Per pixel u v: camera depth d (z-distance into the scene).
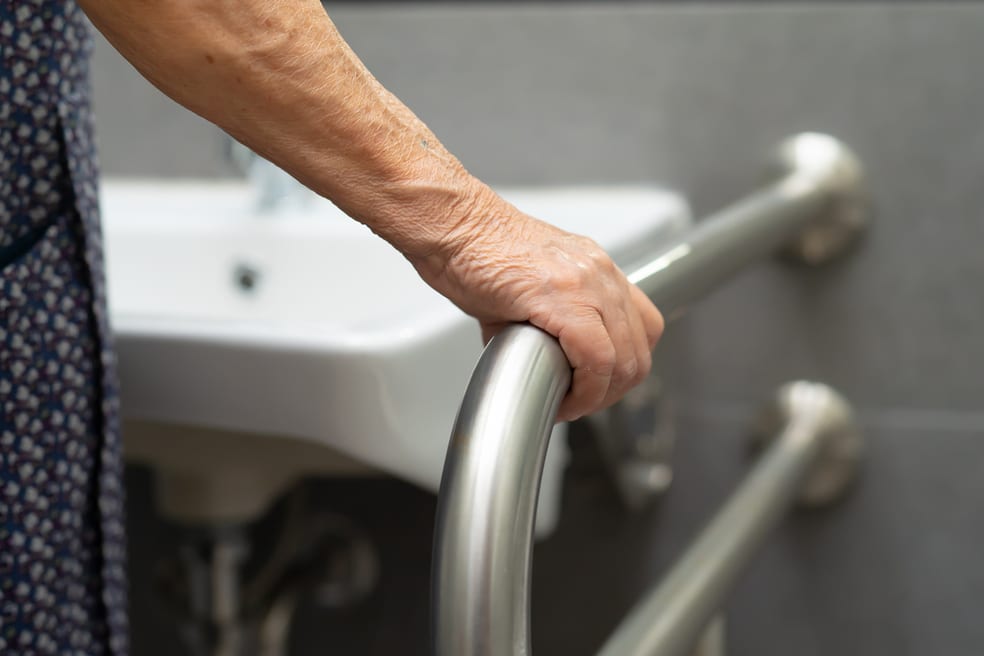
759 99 1.10
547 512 0.89
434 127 1.17
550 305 0.44
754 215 0.76
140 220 1.10
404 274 1.01
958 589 1.15
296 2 0.41
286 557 1.21
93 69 1.23
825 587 1.18
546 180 1.16
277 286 1.05
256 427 0.68
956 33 1.05
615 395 0.48
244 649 1.08
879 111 1.08
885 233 1.10
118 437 0.64
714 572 0.76
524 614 0.36
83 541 0.63
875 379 1.13
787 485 0.97
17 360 0.58
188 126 1.22
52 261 0.59
